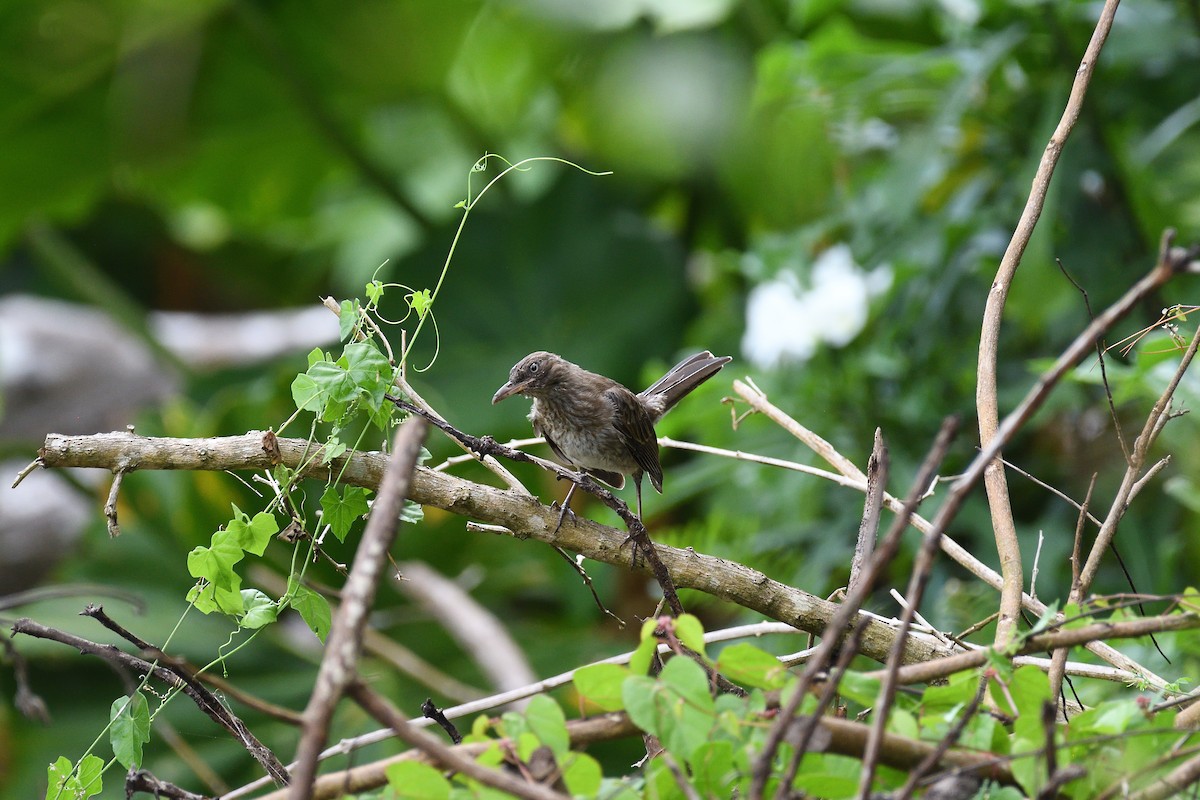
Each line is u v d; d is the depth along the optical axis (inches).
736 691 196.4
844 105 452.4
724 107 601.3
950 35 467.2
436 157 733.3
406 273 641.6
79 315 822.5
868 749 141.6
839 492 409.1
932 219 414.0
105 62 590.2
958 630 347.6
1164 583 330.0
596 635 532.4
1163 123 408.5
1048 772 144.2
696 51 612.4
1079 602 204.7
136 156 651.5
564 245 643.5
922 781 152.4
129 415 770.2
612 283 636.7
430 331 627.5
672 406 383.6
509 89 658.2
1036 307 363.9
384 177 665.0
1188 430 318.7
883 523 376.5
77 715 473.4
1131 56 382.3
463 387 608.1
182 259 911.0
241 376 663.1
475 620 482.9
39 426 748.6
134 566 508.1
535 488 553.0
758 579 230.7
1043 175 216.8
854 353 432.8
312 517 403.5
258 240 838.5
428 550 549.6
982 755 159.8
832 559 380.2
